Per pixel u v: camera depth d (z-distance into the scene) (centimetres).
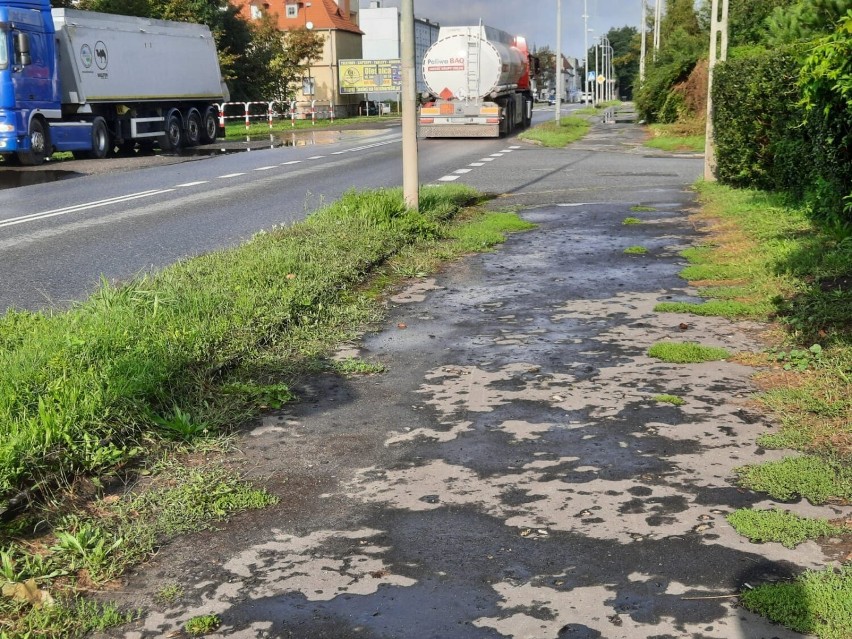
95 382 511
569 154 2738
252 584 353
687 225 1262
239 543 387
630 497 420
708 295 827
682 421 514
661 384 582
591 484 436
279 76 6875
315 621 326
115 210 1505
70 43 2775
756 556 361
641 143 3256
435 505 418
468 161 2478
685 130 3347
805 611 318
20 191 1870
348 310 774
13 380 506
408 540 385
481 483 441
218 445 493
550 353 662
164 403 531
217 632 321
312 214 1245
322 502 425
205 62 3684
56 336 598
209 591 349
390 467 464
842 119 907
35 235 1241
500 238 1168
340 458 477
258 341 657
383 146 3175
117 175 2223
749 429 498
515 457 472
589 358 646
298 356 649
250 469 464
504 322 755
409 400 566
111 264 1016
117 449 464
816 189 1077
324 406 558
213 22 6041
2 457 415
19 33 2508
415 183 1248
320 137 4041
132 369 541
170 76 3378
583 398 561
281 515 412
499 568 359
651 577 348
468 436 504
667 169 2189
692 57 3703
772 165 1438
